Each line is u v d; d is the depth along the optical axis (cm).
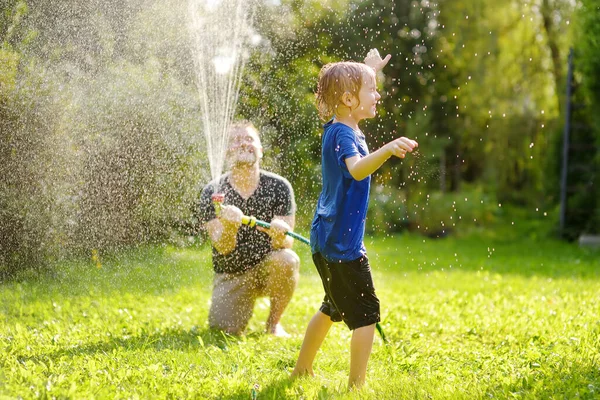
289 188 534
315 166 929
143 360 407
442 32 1658
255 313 600
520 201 1855
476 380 371
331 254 354
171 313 577
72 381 346
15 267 689
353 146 351
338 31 1159
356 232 356
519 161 1814
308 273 879
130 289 661
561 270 953
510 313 578
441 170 1697
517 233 1575
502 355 435
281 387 357
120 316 548
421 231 1617
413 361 415
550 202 1577
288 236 527
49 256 700
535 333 488
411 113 1628
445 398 334
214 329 522
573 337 462
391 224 1592
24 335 467
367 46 1345
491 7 1714
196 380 366
